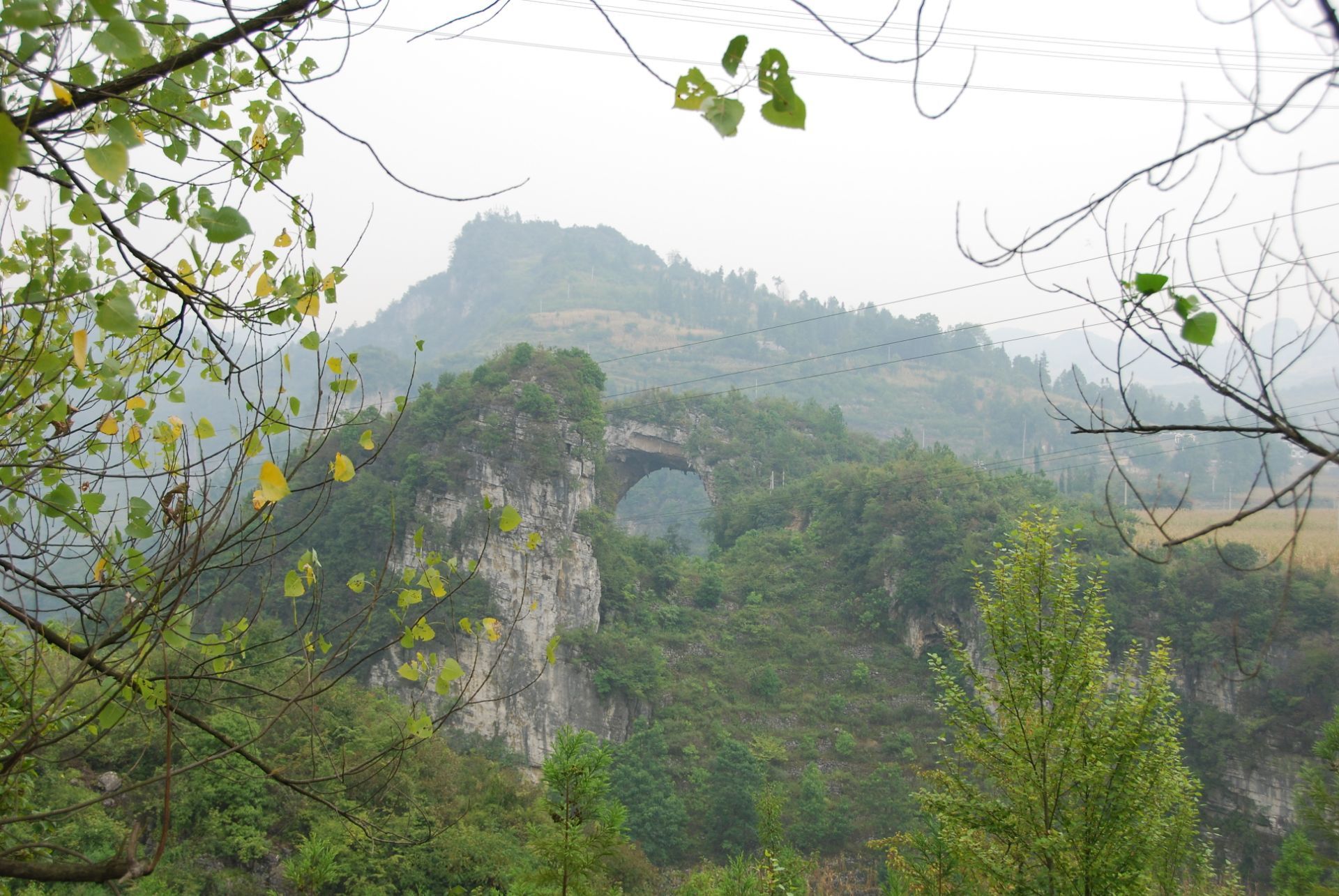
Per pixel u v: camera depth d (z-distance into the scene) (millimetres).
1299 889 15727
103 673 5195
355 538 68625
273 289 6008
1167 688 14992
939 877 15766
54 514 5227
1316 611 56844
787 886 15891
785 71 3840
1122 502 69625
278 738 24250
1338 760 16547
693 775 61531
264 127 6285
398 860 25250
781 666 77125
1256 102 3920
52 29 4469
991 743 16109
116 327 4488
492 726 65750
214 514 5109
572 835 10430
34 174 4863
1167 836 15289
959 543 77312
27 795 7055
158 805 22750
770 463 113625
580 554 76062
